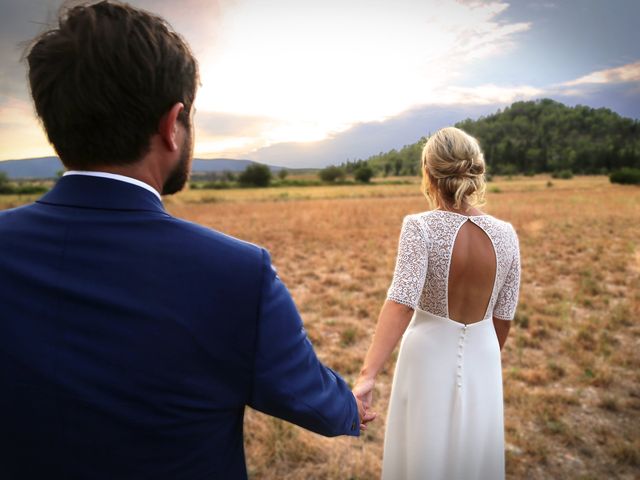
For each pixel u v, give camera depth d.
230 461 0.68
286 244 12.39
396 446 1.78
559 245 11.30
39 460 0.59
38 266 0.61
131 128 0.64
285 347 0.67
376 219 18.94
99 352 0.58
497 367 1.69
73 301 0.59
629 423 3.18
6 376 0.58
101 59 0.62
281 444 2.87
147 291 0.61
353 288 7.37
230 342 0.64
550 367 4.07
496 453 1.69
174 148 0.70
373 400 3.62
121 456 0.59
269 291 0.67
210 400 0.63
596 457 2.80
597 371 3.96
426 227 1.60
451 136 1.63
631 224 15.38
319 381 0.72
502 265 1.62
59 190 0.67
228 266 0.65
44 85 0.64
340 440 3.02
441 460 1.63
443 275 1.59
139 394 0.59
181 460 0.62
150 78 0.64
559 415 3.26
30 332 0.59
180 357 0.61
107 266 0.61
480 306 1.63
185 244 0.64
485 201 1.73
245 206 30.02
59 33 0.64
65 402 0.57
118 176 0.66
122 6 0.67
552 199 30.58
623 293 6.75
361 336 5.08
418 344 1.67
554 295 6.74
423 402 1.67
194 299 0.62
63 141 0.65
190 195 43.94
